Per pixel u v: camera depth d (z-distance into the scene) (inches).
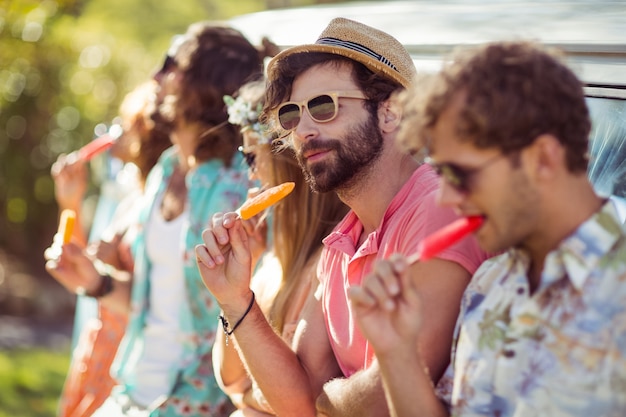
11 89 402.0
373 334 77.4
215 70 142.9
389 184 98.7
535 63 70.4
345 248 102.4
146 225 151.7
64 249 162.9
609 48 101.4
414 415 78.2
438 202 74.4
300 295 116.6
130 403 147.3
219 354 121.6
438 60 123.6
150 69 450.3
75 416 169.9
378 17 152.8
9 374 317.1
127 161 181.2
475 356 78.2
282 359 105.0
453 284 88.0
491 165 70.9
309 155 98.8
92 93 439.8
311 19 165.3
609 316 71.0
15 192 443.8
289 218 120.4
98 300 165.2
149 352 147.9
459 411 78.3
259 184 136.0
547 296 74.3
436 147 73.1
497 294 78.8
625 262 71.4
